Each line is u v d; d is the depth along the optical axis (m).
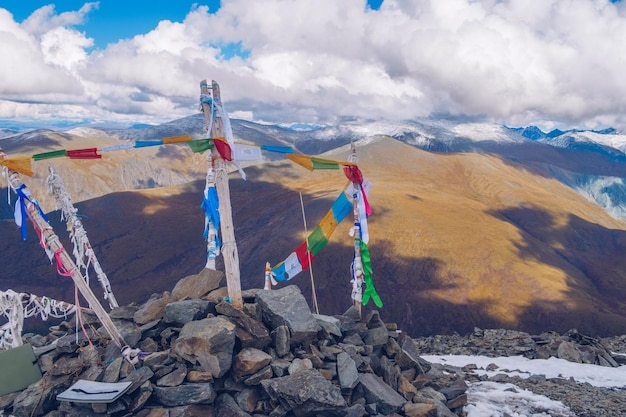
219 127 11.44
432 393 13.18
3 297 10.92
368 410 11.26
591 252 188.00
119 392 9.70
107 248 173.25
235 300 12.08
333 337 13.14
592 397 14.98
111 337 11.30
